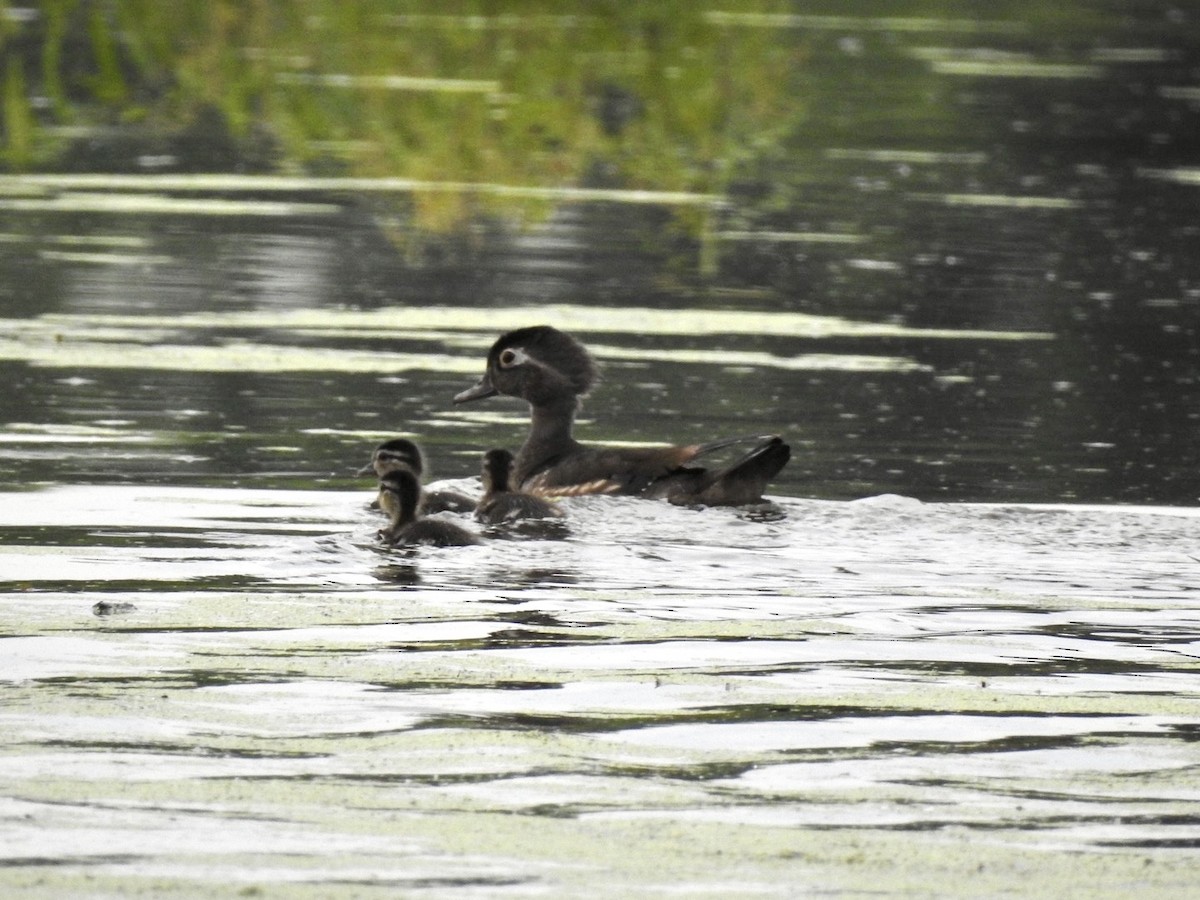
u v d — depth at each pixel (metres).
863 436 17.44
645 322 22.16
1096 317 23.31
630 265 25.34
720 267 25.41
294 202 28.61
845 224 28.61
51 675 9.76
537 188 30.91
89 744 8.73
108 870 7.35
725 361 20.41
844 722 9.39
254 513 13.89
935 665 10.45
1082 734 9.28
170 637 10.54
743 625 11.17
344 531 13.43
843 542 13.38
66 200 27.86
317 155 32.72
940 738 9.17
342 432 16.89
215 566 12.27
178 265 24.00
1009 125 37.53
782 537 13.45
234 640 10.52
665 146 34.78
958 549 13.26
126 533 13.14
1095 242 27.86
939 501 15.16
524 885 7.32
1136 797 8.43
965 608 11.71
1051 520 14.02
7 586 11.61
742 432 17.48
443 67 41.03
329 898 7.14
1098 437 17.64
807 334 21.91
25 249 24.50
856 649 10.73
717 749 8.92
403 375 19.23
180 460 15.55
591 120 36.53
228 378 18.72
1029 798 8.39
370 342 20.59
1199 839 7.96
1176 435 17.81
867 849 7.77
